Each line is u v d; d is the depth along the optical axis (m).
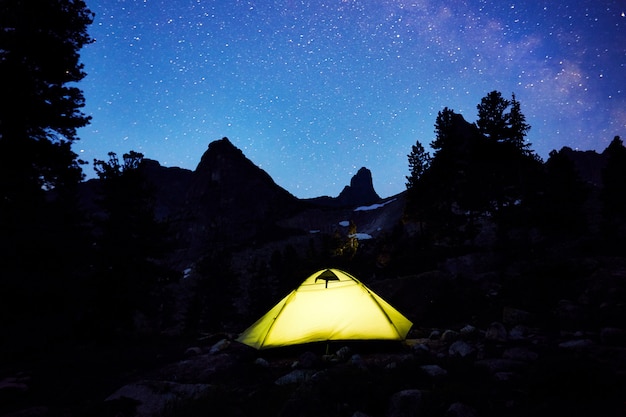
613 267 12.73
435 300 12.93
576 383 4.24
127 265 14.45
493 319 11.02
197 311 36.19
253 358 8.14
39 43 13.41
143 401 5.74
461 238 27.41
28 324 9.95
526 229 22.36
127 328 14.09
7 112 12.43
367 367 6.29
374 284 13.99
